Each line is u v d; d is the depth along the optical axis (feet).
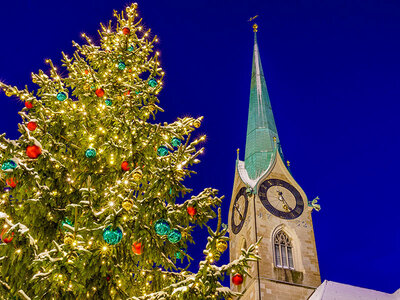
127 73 48.14
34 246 27.27
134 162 38.24
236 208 170.91
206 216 33.65
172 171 31.83
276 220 154.40
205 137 36.63
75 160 40.16
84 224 30.17
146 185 38.45
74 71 43.32
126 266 35.24
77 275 28.40
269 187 163.94
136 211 32.37
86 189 29.07
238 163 184.24
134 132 38.58
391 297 106.11
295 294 134.62
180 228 34.22
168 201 33.37
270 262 140.56
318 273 143.33
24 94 37.76
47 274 27.45
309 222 158.61
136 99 43.52
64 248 27.55
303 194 166.09
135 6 52.95
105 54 47.73
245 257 26.00
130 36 51.39
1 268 28.40
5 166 29.30
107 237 26.11
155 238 32.99
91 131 41.24
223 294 27.45
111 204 28.17
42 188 31.89
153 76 45.03
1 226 26.68
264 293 131.64
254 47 254.88
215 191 32.55
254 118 209.36
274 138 192.95
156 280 37.78
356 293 106.32
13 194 31.53
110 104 41.29
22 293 26.48
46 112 38.96
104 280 31.99
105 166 39.68
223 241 24.80
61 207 35.40
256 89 227.20
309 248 150.10
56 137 39.91
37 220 32.91
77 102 42.37
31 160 33.63
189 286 25.81
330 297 103.71
